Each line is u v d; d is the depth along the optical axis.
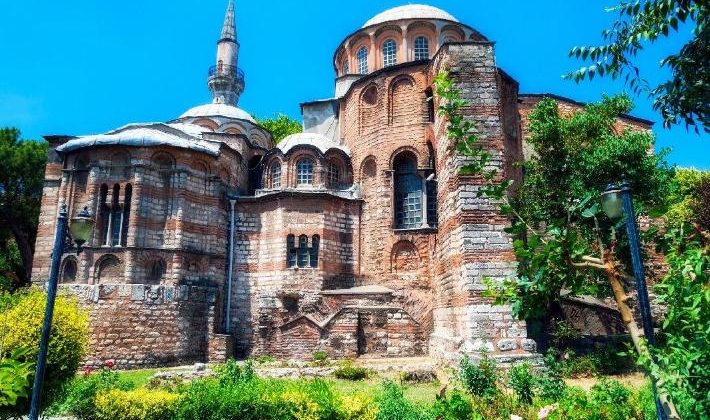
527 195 22.78
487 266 20.34
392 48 38.72
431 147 30.23
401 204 31.45
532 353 19.34
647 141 22.19
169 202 28.98
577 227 14.77
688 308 5.52
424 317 28.59
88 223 11.62
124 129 31.16
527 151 32.97
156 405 11.82
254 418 10.60
